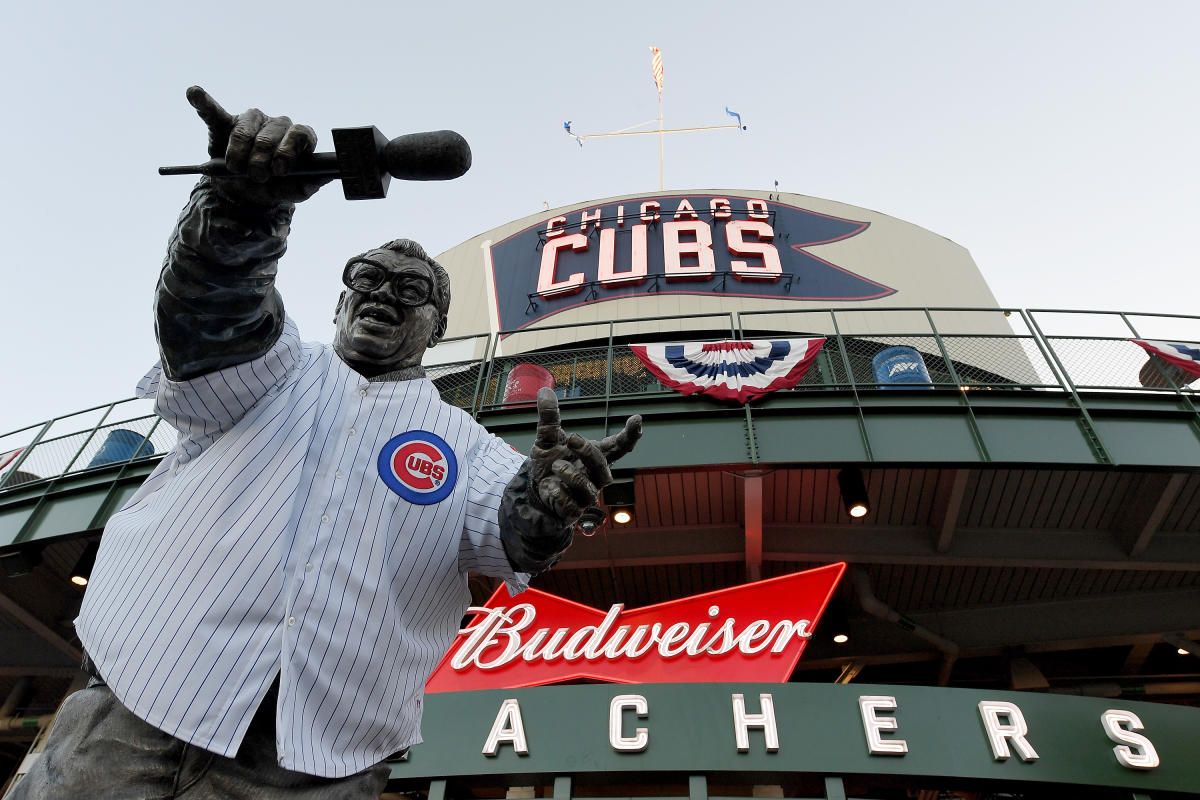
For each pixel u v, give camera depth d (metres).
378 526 2.17
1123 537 12.66
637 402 12.07
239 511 2.03
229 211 1.83
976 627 14.42
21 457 14.08
